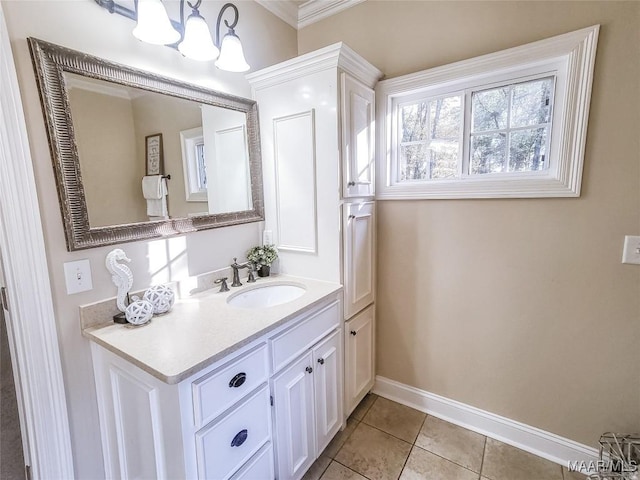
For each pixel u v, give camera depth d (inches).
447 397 75.0
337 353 65.4
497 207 64.0
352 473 60.8
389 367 82.4
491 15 61.1
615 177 52.9
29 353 42.9
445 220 70.1
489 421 69.9
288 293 67.2
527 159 62.3
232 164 67.7
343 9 78.6
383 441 68.6
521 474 60.1
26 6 40.2
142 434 42.1
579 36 52.1
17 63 39.8
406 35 70.7
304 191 67.8
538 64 57.6
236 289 63.7
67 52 43.3
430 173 73.0
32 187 41.5
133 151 51.7
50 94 42.1
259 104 71.9
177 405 35.8
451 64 64.5
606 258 55.3
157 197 55.3
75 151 44.8
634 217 52.4
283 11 80.5
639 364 54.9
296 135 67.1
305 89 64.2
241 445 43.3
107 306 48.8
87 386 48.2
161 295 50.6
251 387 44.4
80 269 46.4
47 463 45.3
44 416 44.5
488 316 67.7
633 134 50.9
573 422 61.5
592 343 58.2
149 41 47.4
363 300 74.2
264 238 74.7
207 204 63.5
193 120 60.4
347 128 63.2
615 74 51.0
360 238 71.6
